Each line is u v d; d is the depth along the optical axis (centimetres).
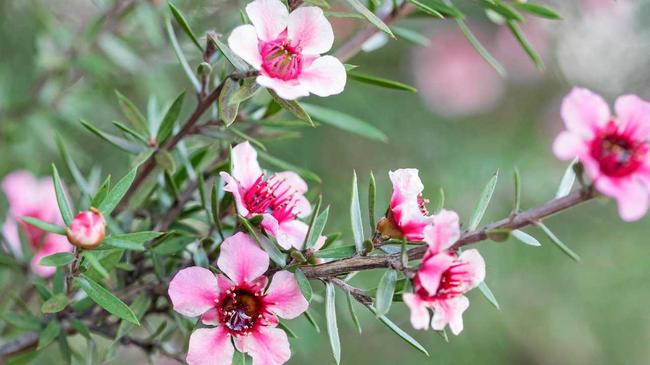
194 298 32
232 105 32
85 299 35
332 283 32
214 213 33
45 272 38
